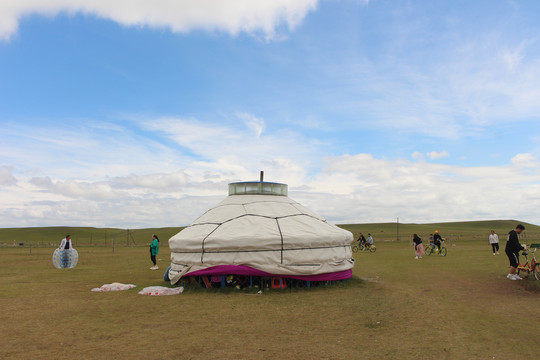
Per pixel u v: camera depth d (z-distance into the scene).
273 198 12.41
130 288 10.45
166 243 57.28
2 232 89.88
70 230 93.50
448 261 17.62
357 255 24.38
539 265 10.70
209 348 5.11
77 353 4.92
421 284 10.65
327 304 7.95
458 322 6.40
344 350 5.00
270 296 8.88
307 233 10.27
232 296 8.91
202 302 8.25
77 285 11.18
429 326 6.17
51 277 13.28
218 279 9.92
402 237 61.66
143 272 15.05
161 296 9.05
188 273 10.17
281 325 6.30
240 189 12.73
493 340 5.38
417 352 4.90
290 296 8.88
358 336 5.64
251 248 9.70
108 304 8.12
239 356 4.78
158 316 6.99
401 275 12.80
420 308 7.51
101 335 5.75
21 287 10.74
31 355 4.84
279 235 9.84
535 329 5.93
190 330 6.02
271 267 9.66
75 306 7.92
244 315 7.02
